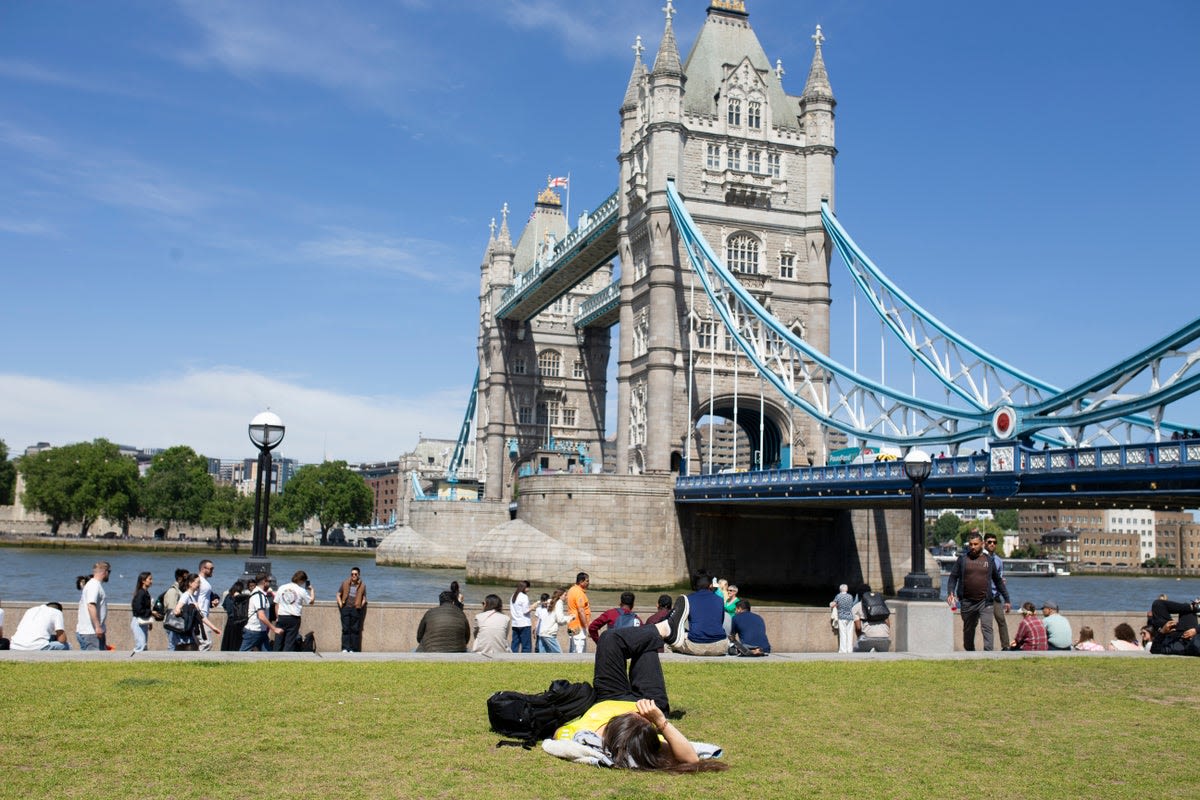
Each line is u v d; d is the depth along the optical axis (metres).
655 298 88.88
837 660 20.80
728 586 28.22
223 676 16.45
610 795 10.77
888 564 85.12
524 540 84.75
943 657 21.66
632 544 81.94
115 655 18.20
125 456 182.88
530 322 140.00
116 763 11.38
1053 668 20.36
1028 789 11.50
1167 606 23.58
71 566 109.38
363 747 12.41
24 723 12.92
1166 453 39.91
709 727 14.16
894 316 73.00
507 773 11.47
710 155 91.94
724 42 96.62
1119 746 13.69
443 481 163.25
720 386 89.62
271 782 10.86
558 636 28.83
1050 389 55.75
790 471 67.38
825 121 93.94
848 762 12.44
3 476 185.50
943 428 59.47
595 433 139.88
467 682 16.72
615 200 98.12
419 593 77.44
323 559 155.25
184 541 177.12
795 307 91.88
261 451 27.39
